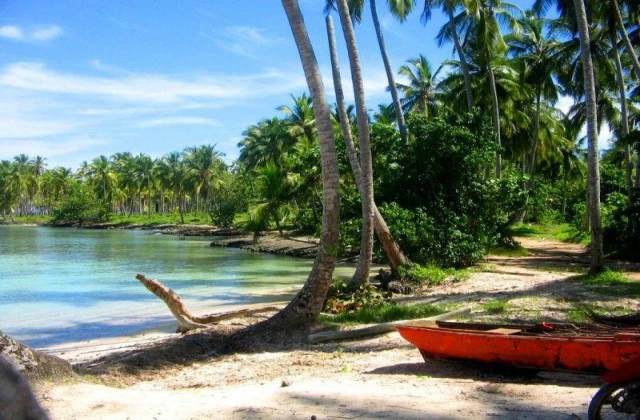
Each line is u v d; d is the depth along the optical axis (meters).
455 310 13.92
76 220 106.12
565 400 6.61
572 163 59.53
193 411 6.61
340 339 11.82
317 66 12.93
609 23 28.00
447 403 6.62
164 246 51.62
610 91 42.28
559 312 13.02
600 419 5.46
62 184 121.50
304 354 10.70
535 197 39.59
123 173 109.25
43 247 49.84
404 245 22.27
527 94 38.66
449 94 39.22
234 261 36.84
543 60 37.53
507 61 39.22
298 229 57.66
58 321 17.00
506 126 41.69
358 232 22.34
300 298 12.95
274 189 48.62
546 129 48.31
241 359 10.69
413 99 45.03
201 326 13.28
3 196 122.19
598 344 7.11
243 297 21.16
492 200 23.84
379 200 24.25
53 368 7.66
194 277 27.86
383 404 6.63
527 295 15.64
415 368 8.74
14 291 23.17
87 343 13.98
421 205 23.53
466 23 34.47
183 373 9.89
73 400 6.91
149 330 15.54
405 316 13.75
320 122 12.91
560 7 28.23
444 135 23.23
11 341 7.24
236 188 70.62
